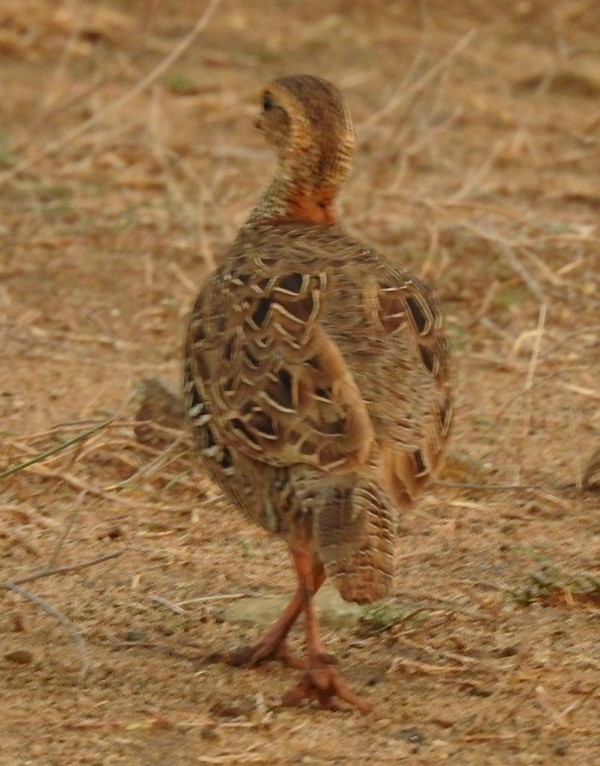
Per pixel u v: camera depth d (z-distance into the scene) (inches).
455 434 536.4
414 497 345.4
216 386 364.5
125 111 885.8
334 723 356.5
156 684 375.2
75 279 682.2
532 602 419.8
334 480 335.0
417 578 435.5
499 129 884.0
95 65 962.7
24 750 343.6
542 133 879.1
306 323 358.6
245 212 735.7
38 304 656.4
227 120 885.8
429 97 924.0
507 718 358.6
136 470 505.4
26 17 1007.6
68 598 422.3
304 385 345.1
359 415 339.9
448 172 812.6
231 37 1026.7
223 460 367.6
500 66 988.6
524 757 341.4
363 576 320.8
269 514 354.6
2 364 594.6
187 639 400.8
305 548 350.0
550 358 600.7
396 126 863.7
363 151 834.2
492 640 398.6
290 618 385.7
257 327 362.6
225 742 347.6
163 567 442.0
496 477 504.1
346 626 407.2
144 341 622.5
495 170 821.9
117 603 419.8
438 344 380.2
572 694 369.4
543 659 386.9
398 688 374.3
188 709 362.6
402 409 350.0
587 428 542.0
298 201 432.1
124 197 772.6
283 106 431.2
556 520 475.2
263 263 383.9
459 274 679.7
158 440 521.0
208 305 383.9
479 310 649.0
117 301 661.3
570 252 700.0
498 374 591.5
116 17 1028.5
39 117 861.8
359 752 343.3
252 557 449.7
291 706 362.9
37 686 373.4
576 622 408.5
